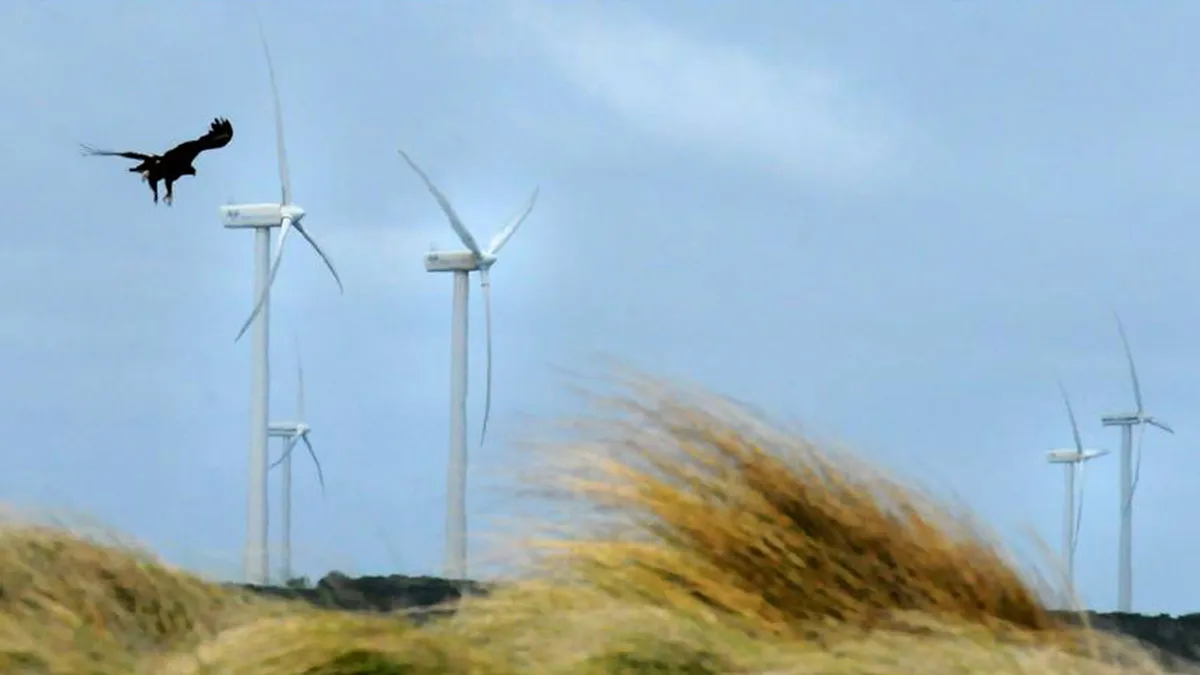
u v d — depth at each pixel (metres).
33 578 42.34
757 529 39.47
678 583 39.16
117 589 43.00
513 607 38.75
